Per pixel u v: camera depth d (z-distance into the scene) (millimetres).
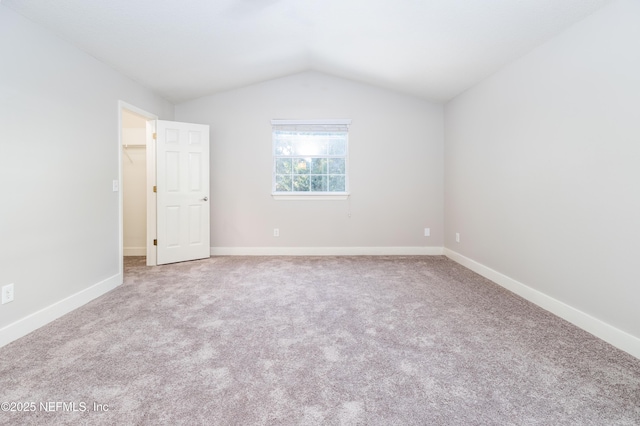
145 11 2285
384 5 2443
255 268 3713
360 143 4445
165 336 1964
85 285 2611
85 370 1579
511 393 1395
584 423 1210
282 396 1375
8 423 1199
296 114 4426
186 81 3736
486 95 3318
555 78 2334
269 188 4457
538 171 2523
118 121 3098
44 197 2207
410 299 2646
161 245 3875
